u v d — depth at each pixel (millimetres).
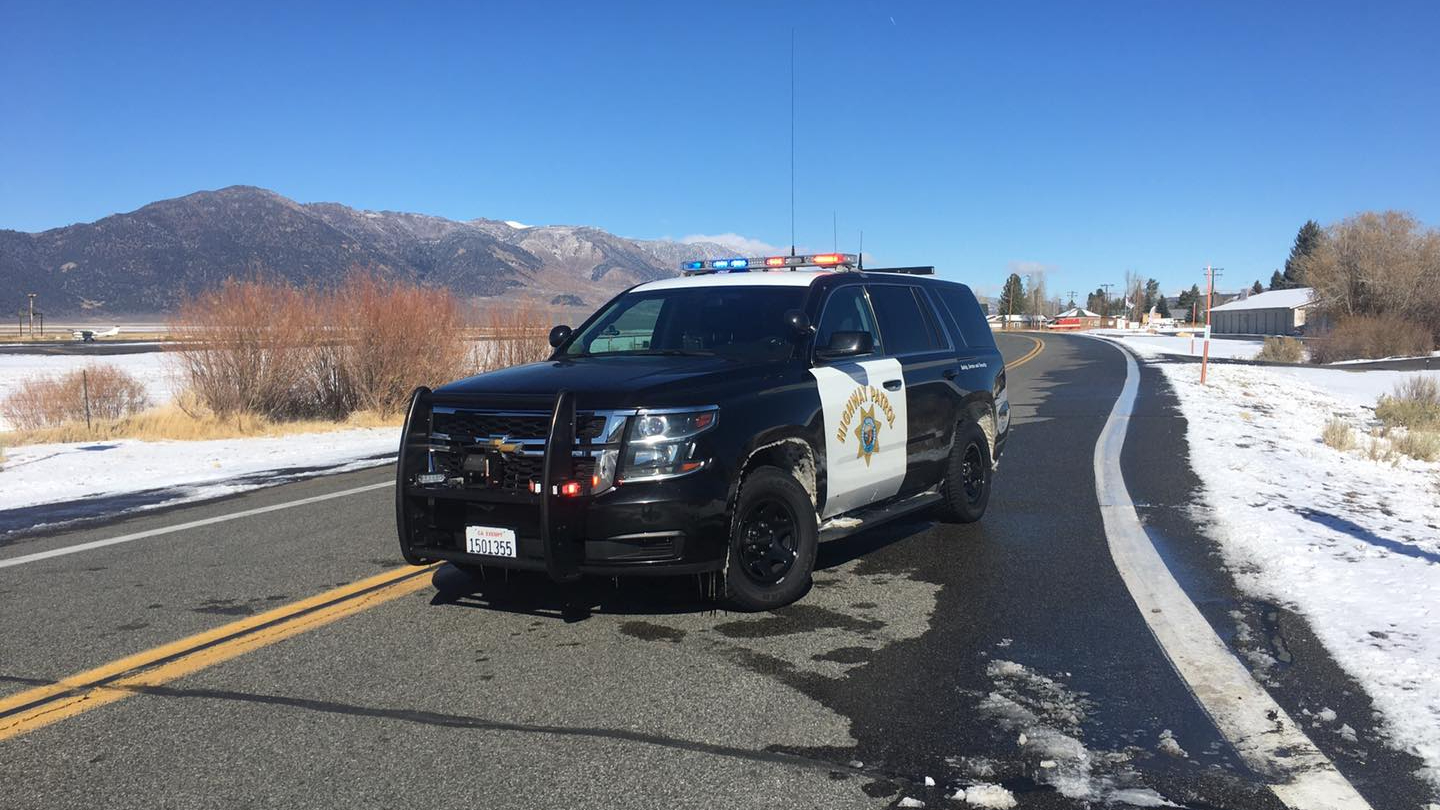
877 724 3873
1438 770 3426
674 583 6008
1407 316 57469
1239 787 3316
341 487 10047
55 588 6137
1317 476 10320
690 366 5500
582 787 3365
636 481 4828
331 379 19109
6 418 19500
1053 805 3199
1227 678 4324
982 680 4344
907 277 7691
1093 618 5242
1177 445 12352
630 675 4445
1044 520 7863
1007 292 189125
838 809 3193
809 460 5789
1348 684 4230
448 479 5125
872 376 6438
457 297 20375
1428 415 19062
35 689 4348
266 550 7121
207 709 4098
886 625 5168
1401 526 7695
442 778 3443
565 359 6199
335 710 4070
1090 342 57875
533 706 4090
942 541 7172
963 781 3379
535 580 6109
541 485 4801
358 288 18969
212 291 18109
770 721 3912
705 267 8273
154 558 6930
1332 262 59969
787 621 5250
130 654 4812
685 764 3535
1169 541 7031
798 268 7746
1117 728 3809
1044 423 15016
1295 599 5523
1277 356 47938
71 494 10023
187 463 12484
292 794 3340
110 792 3365
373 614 5441
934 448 7152
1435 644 4703
